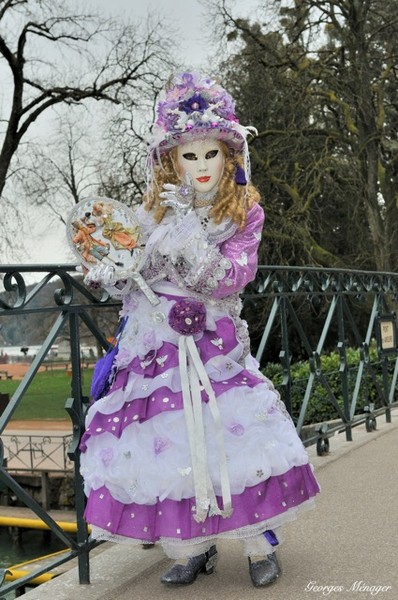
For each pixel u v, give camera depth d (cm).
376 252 1576
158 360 234
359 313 1670
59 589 248
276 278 410
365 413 530
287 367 417
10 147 1825
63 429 2080
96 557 280
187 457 221
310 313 1517
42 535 1465
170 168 261
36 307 241
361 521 306
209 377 233
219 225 245
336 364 834
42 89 1842
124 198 1719
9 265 224
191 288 240
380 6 1520
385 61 1579
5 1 1752
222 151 253
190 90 250
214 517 222
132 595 240
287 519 229
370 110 1524
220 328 242
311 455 443
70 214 245
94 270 243
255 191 261
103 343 279
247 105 1599
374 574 245
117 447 227
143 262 243
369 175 1558
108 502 227
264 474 223
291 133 1530
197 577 250
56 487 1582
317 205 1585
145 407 228
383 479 378
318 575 246
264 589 236
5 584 244
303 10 1521
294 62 1558
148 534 222
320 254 1582
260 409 234
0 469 229
